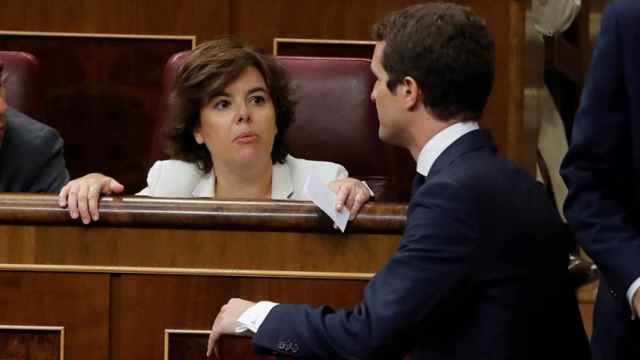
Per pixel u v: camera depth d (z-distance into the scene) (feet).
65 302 24.21
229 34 41.27
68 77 41.01
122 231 24.13
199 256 24.08
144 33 41.06
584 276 23.35
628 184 21.75
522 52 41.04
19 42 40.93
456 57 21.90
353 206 23.90
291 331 21.67
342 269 24.00
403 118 22.48
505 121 41.22
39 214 23.99
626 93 21.44
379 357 21.15
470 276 20.99
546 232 21.65
